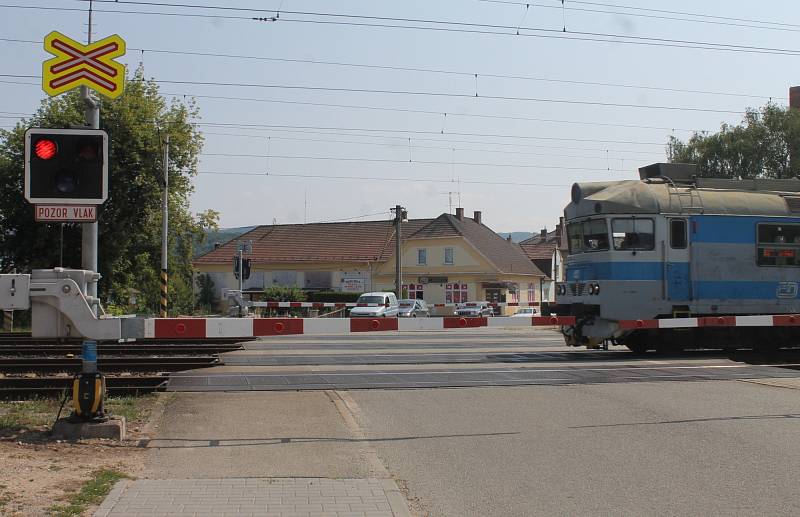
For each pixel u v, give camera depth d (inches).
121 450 309.7
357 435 350.3
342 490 255.4
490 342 1014.4
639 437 347.6
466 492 263.9
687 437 346.6
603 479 280.4
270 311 1796.3
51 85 424.2
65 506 225.5
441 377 550.3
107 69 430.0
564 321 540.1
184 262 1635.1
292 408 414.6
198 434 346.0
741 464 300.2
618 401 440.1
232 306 1453.0
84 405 327.0
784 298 740.7
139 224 1443.2
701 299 722.2
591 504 250.8
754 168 1951.3
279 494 249.1
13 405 414.3
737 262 730.8
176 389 481.1
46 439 320.8
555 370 597.6
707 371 584.1
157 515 222.8
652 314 713.0
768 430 359.3
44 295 318.0
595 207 724.7
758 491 264.5
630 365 636.1
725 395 458.6
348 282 2508.6
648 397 452.8
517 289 2628.0
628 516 238.7
